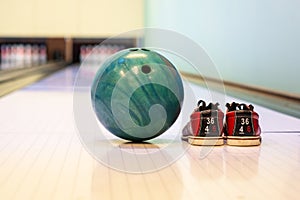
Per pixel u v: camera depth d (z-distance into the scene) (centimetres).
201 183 72
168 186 70
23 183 71
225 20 311
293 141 114
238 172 80
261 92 242
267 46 231
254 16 251
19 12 505
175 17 435
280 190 68
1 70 469
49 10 504
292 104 195
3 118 152
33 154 93
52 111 173
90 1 500
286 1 200
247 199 64
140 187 69
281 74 212
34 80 378
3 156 91
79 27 504
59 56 627
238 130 105
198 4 375
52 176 75
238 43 285
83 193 65
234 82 298
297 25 188
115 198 63
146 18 516
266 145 108
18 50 625
